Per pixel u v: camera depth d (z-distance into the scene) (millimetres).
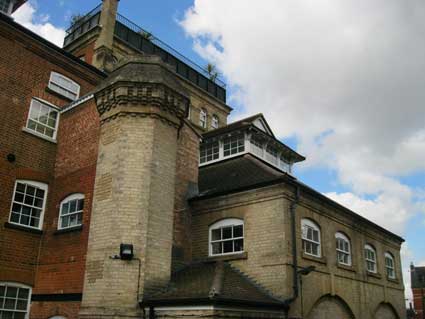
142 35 29031
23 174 15094
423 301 51906
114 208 12578
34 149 15750
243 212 15141
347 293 17094
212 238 15750
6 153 14781
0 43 15656
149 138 13469
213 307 10516
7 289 13773
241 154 20359
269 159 21750
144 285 11922
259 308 12086
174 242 15430
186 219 16312
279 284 13375
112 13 26750
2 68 15508
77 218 14289
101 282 11914
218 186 17109
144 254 12211
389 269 22391
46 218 15375
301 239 14781
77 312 12516
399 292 22578
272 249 13945
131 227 12375
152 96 13773
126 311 11398
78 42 27516
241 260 14562
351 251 18375
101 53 25359
